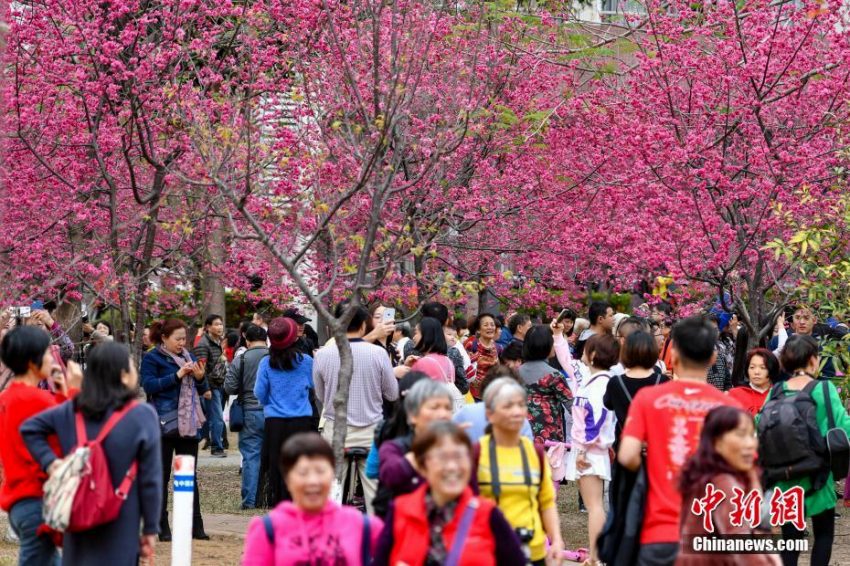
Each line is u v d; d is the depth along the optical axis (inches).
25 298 625.6
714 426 296.8
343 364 422.9
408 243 586.6
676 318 705.6
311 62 663.8
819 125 684.1
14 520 338.3
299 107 645.3
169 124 625.3
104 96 608.4
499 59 767.7
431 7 591.5
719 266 641.0
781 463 406.9
